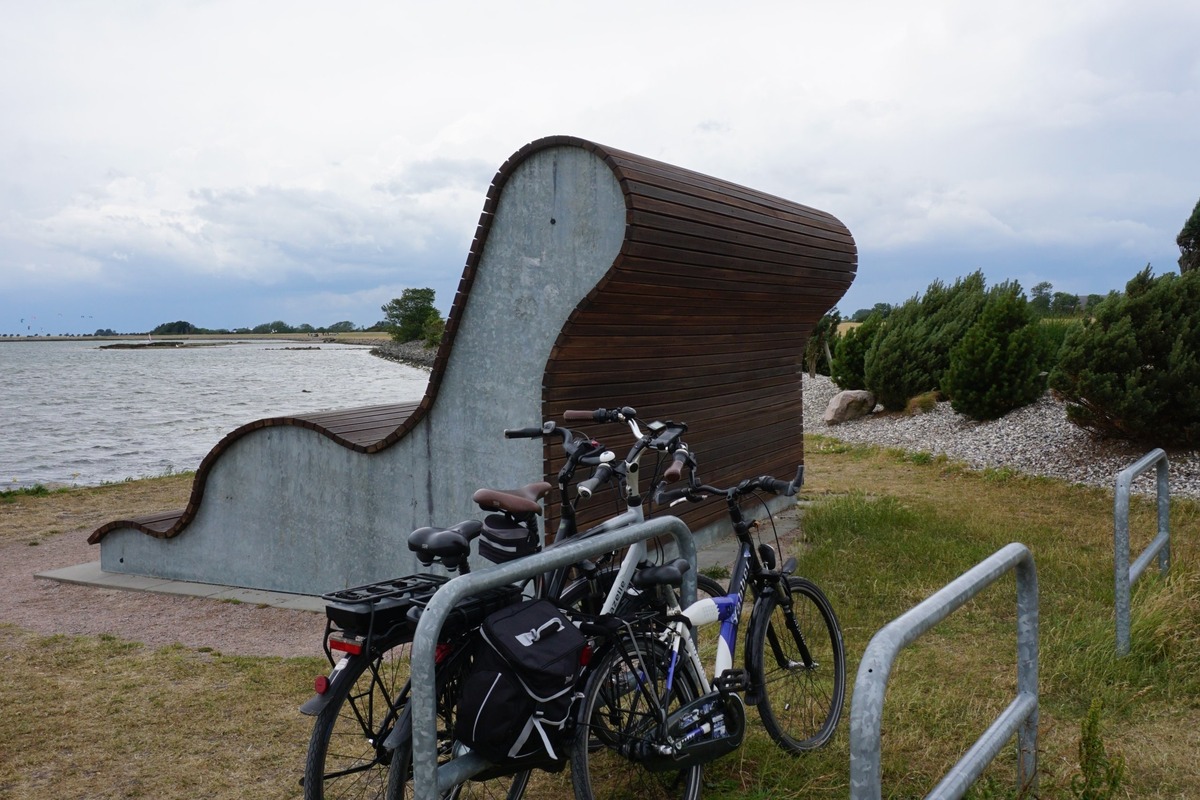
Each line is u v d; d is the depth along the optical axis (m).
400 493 6.43
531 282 5.93
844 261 9.15
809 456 14.28
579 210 5.77
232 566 7.07
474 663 2.89
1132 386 10.67
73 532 9.59
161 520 7.61
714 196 6.77
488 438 6.10
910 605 6.03
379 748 2.94
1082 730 3.35
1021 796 3.20
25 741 4.16
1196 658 4.75
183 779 3.78
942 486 11.23
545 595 3.31
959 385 14.51
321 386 45.84
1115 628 4.96
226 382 50.97
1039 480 11.02
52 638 5.76
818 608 4.20
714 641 5.12
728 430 8.34
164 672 5.09
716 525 8.30
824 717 4.15
